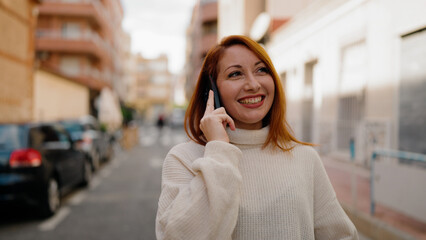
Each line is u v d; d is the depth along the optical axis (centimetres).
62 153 662
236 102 145
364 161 795
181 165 138
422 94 623
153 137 2870
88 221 546
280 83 150
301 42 1253
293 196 135
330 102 1019
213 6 3797
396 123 691
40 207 551
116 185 852
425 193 391
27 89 1401
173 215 119
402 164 428
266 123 164
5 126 561
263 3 2166
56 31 3145
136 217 569
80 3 3092
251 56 146
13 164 523
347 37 905
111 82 4419
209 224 117
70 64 3194
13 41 1277
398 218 452
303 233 135
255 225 129
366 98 807
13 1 1267
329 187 151
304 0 1620
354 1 863
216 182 120
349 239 146
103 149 1232
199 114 157
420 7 623
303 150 151
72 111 2359
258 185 135
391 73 712
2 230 504
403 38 682
